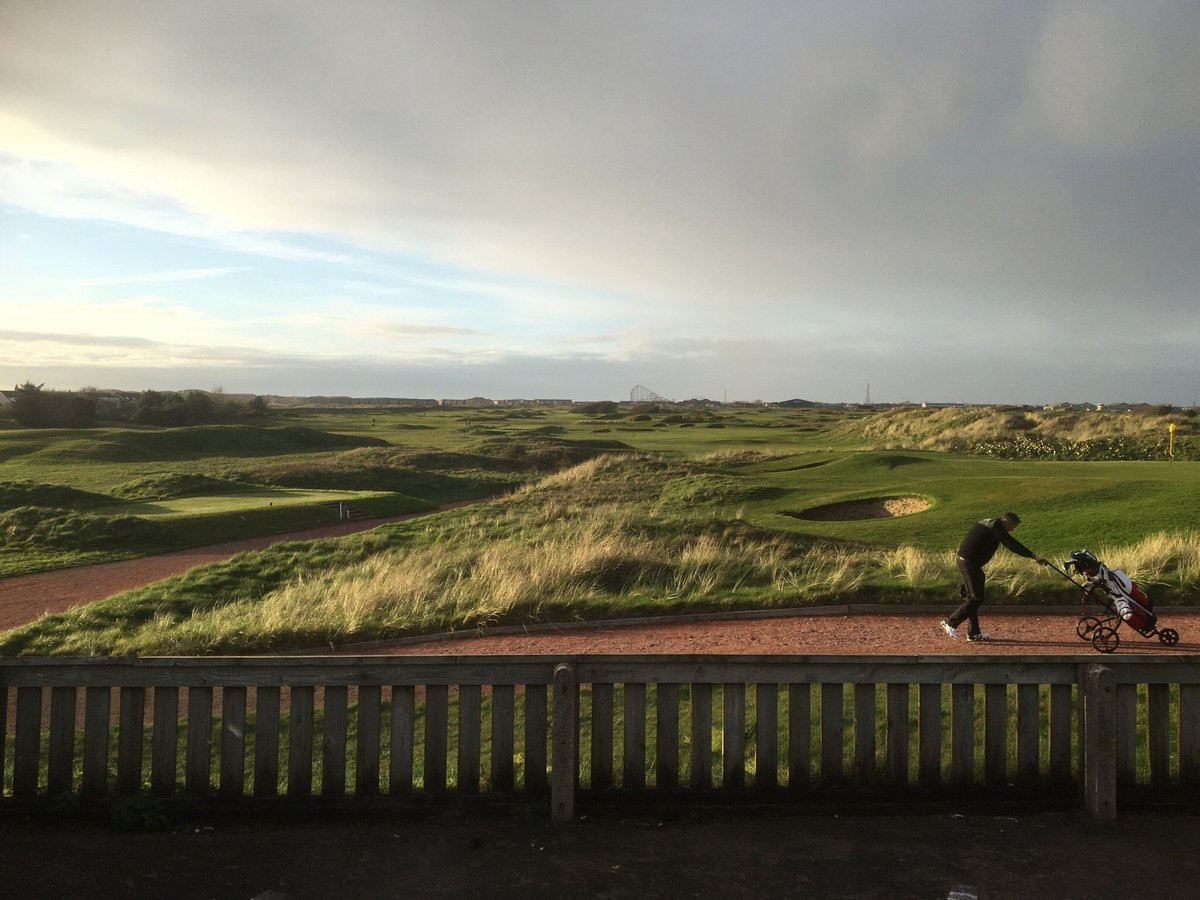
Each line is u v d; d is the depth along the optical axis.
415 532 22.44
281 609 12.62
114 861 4.14
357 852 4.24
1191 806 4.68
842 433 61.09
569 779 4.57
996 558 14.11
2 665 4.65
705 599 12.20
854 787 4.78
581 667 4.73
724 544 17.59
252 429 66.50
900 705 4.79
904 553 14.70
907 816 4.64
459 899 3.78
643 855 4.20
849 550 16.92
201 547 25.20
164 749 4.70
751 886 3.89
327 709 4.74
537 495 30.42
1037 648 9.19
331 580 16.17
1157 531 15.98
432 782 4.73
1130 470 26.64
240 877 3.98
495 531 21.69
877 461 32.81
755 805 4.73
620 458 40.03
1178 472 25.20
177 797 4.70
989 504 21.27
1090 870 4.02
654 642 10.46
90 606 14.50
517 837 4.41
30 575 20.73
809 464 35.75
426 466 50.47
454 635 11.36
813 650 9.53
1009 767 5.03
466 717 4.73
